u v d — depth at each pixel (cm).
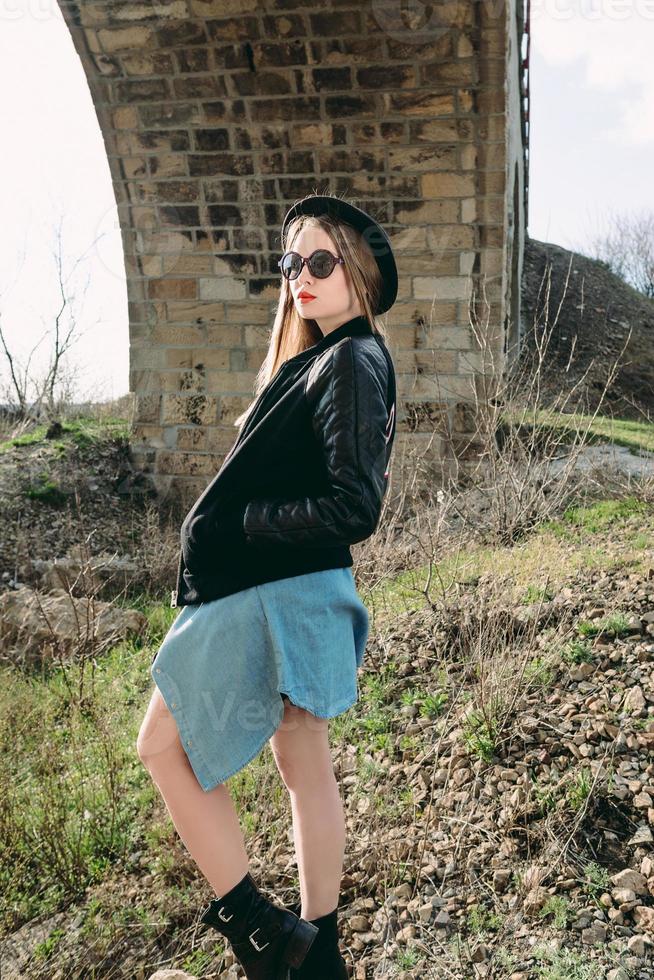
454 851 233
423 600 400
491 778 254
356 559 452
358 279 178
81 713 357
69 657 438
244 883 167
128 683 405
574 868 216
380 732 303
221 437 884
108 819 282
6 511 757
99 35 771
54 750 317
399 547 486
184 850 256
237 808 276
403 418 820
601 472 626
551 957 189
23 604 504
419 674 331
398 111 785
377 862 237
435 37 735
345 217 183
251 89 790
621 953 188
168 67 786
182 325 885
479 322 758
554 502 560
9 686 386
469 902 216
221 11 741
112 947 233
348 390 156
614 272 2242
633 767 244
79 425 961
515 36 928
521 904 210
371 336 178
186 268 874
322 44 752
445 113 780
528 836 229
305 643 163
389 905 221
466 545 507
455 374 811
